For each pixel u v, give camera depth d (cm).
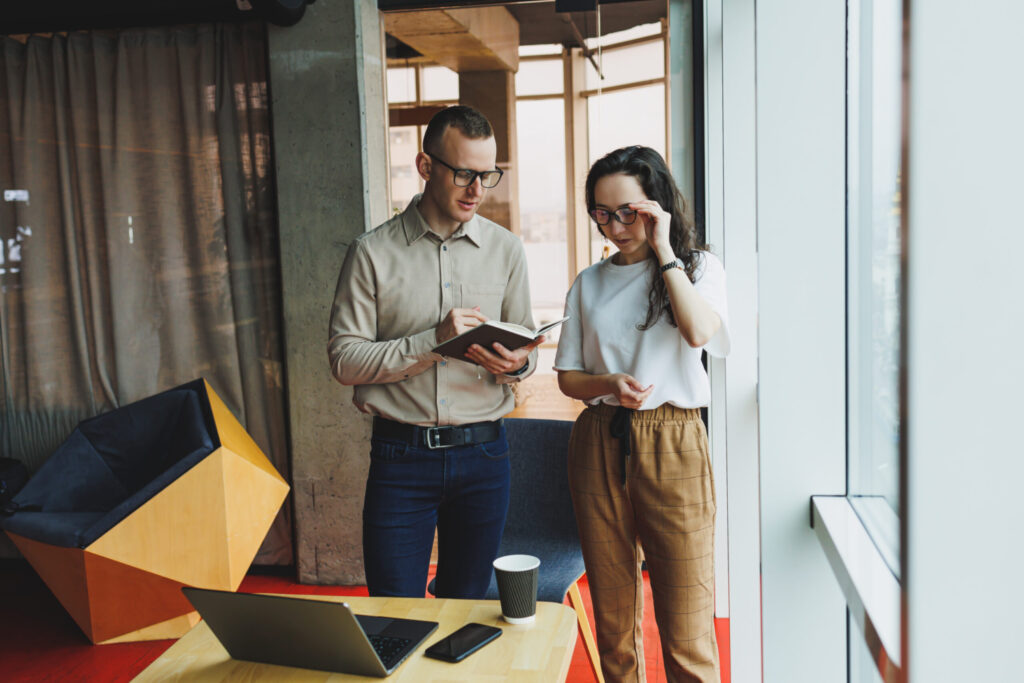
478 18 388
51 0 397
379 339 234
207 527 329
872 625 111
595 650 260
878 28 144
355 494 396
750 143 282
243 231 407
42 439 429
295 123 384
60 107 409
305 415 396
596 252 389
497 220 396
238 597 147
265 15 370
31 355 425
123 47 404
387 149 403
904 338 80
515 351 204
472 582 236
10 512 351
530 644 155
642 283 206
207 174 406
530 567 165
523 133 390
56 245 420
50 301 422
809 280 165
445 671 146
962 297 79
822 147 163
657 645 322
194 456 327
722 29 286
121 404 420
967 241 78
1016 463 79
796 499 169
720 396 336
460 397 223
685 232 208
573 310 222
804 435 167
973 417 79
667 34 373
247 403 416
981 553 80
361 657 144
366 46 380
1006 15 76
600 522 209
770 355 167
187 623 342
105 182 409
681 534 200
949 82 77
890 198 137
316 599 142
